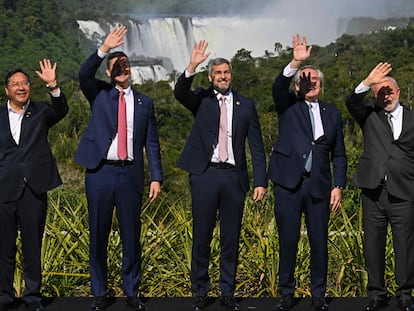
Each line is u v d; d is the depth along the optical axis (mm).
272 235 6918
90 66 5629
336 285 6801
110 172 5652
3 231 5672
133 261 5785
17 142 5664
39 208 5688
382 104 5754
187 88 5641
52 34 49031
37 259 5738
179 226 7039
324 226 5758
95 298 5805
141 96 5762
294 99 5801
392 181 5688
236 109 5727
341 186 5797
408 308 5797
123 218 5711
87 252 6855
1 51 44781
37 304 5766
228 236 5766
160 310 5867
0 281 5770
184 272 6762
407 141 5699
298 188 5719
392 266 6727
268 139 14508
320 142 5730
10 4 50219
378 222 5793
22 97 5633
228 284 5840
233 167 5703
